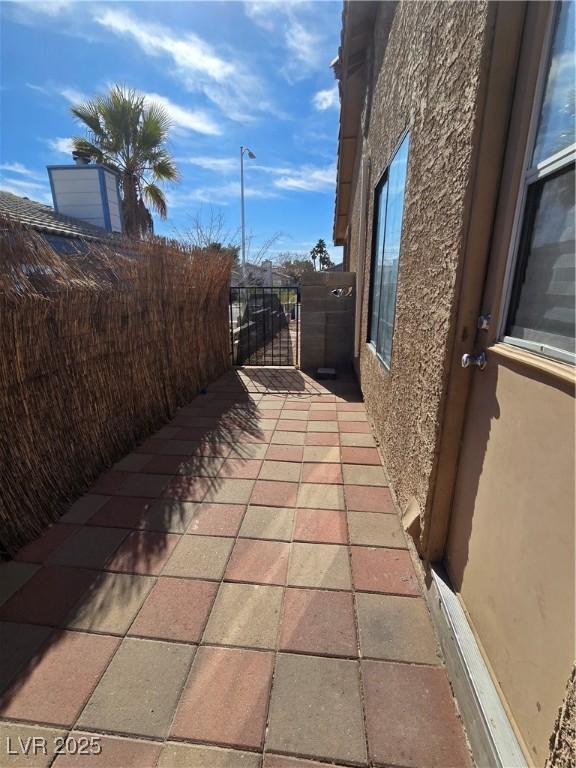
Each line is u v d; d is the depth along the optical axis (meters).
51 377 2.30
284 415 4.02
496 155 1.25
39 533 2.13
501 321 1.26
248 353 6.82
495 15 1.14
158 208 9.84
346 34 3.76
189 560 1.96
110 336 2.88
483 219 1.31
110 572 1.88
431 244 1.71
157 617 1.63
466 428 1.50
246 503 2.44
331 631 1.56
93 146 8.52
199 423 3.80
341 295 5.67
